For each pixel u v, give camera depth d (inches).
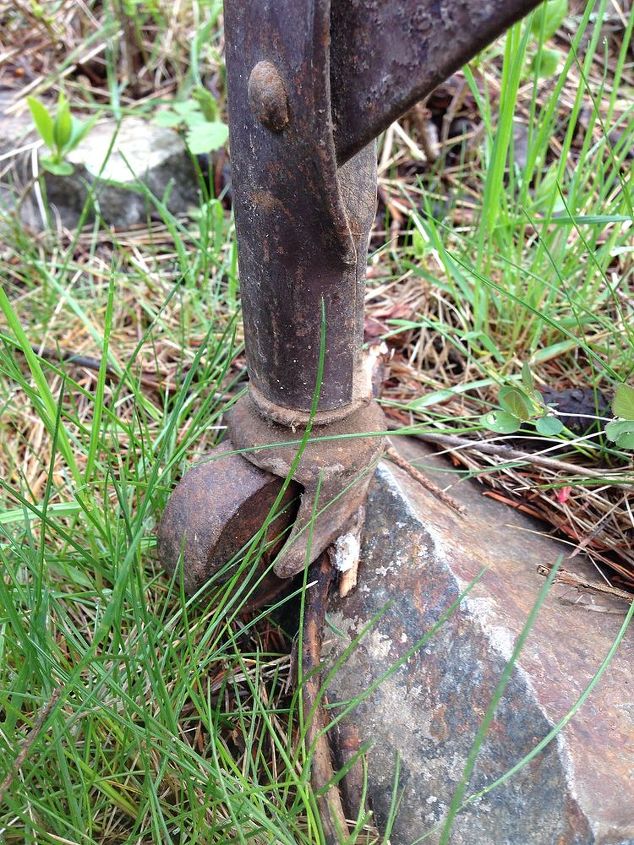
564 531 9.0
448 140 15.4
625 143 13.4
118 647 7.3
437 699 7.1
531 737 6.5
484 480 9.6
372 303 12.5
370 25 5.1
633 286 11.9
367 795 7.0
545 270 11.5
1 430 10.5
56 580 8.6
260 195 6.0
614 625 7.7
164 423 10.0
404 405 9.9
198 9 18.1
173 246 14.6
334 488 7.4
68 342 12.3
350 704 6.7
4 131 15.9
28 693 6.9
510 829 6.3
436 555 7.8
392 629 7.6
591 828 5.9
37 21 18.5
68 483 9.2
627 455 9.0
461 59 4.8
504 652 6.9
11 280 13.9
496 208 10.5
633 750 6.4
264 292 6.6
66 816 6.6
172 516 7.7
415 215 11.1
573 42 9.6
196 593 7.7
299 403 7.3
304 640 7.6
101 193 14.7
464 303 11.9
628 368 10.0
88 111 16.9
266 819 6.3
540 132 10.3
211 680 8.2
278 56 5.3
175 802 7.2
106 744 7.3
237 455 7.7
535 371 10.9
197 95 15.0
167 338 12.2
